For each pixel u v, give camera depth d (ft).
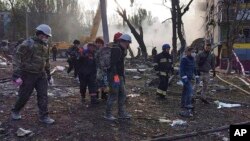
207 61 36.76
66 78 50.37
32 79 25.08
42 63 25.17
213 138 26.07
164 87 38.60
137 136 25.21
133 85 47.47
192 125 28.84
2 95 34.63
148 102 36.29
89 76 32.58
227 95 43.45
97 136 24.43
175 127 27.94
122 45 27.48
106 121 27.50
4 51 85.30
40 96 25.77
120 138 24.53
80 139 23.81
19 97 25.52
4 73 52.13
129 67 81.25
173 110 33.47
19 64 24.27
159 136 25.44
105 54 30.91
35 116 27.55
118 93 28.17
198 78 36.68
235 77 63.72
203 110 34.12
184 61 33.12
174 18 77.71
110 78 27.45
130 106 33.78
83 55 32.76
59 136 23.95
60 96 36.09
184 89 33.68
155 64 38.88
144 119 29.32
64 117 27.89
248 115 32.86
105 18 42.75
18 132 23.75
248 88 49.98
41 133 24.18
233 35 78.69
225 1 81.35
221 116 32.17
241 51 111.45
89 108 31.42
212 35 147.02
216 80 56.80
